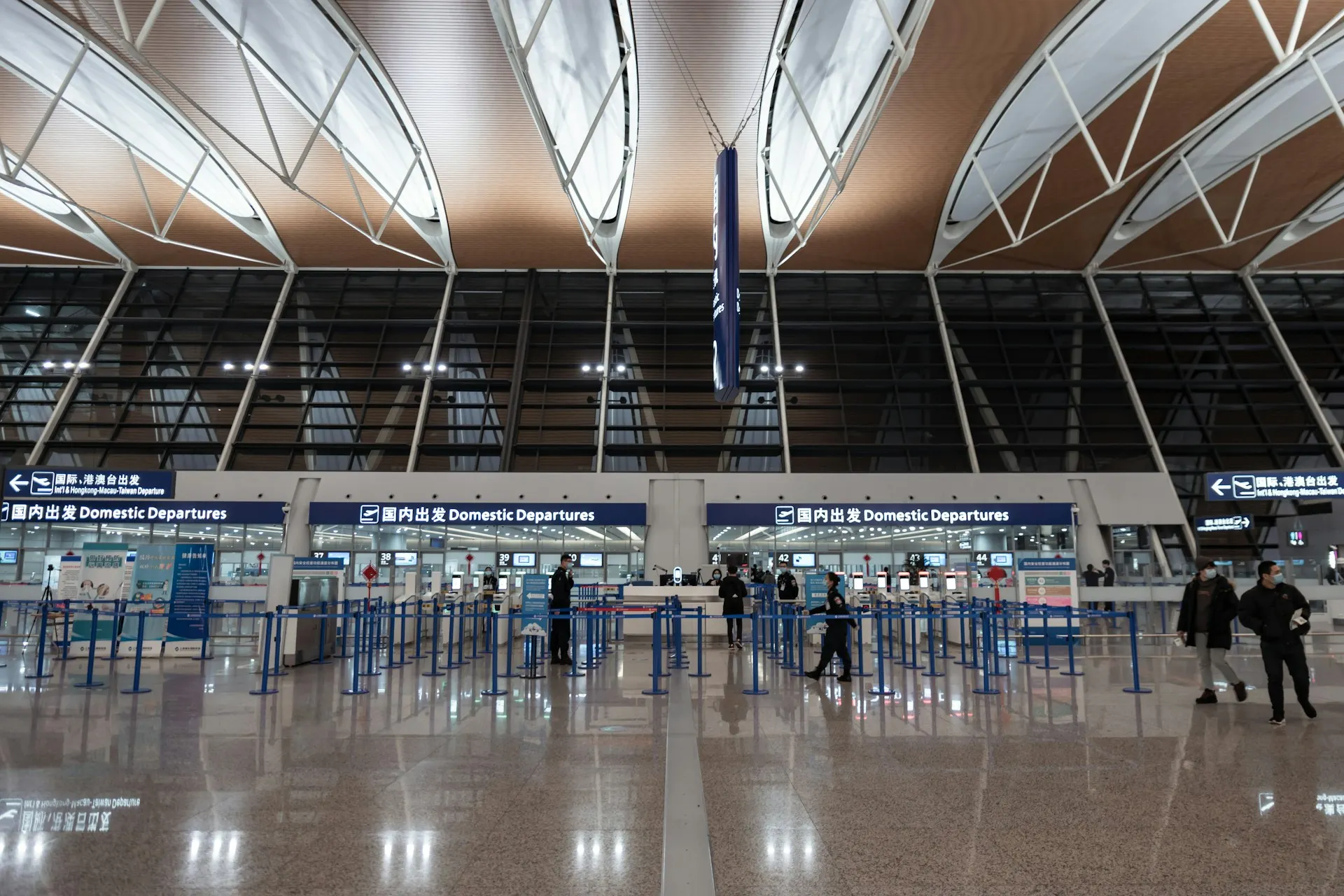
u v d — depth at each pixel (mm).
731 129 24625
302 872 4020
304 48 21297
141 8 19375
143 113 24359
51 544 25766
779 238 31422
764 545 26484
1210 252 32625
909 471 27406
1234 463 28047
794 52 21656
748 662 14125
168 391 28703
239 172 27156
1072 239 31547
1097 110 23719
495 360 30375
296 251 32062
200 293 32375
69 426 27406
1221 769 6148
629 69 22109
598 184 29047
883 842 4473
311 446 27312
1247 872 4035
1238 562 24109
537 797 5363
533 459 27359
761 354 30828
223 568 25734
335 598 14812
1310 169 27203
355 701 9547
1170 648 16375
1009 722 8125
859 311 32500
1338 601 22500
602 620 14898
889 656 14461
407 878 3928
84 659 14070
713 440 28109
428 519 25250
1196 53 21453
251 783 5699
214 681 11352
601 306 32469
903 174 26859
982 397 29406
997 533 26625
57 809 5082
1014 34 20562
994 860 4195
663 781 5766
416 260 32625
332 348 30578
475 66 21703
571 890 3785
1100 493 26281
